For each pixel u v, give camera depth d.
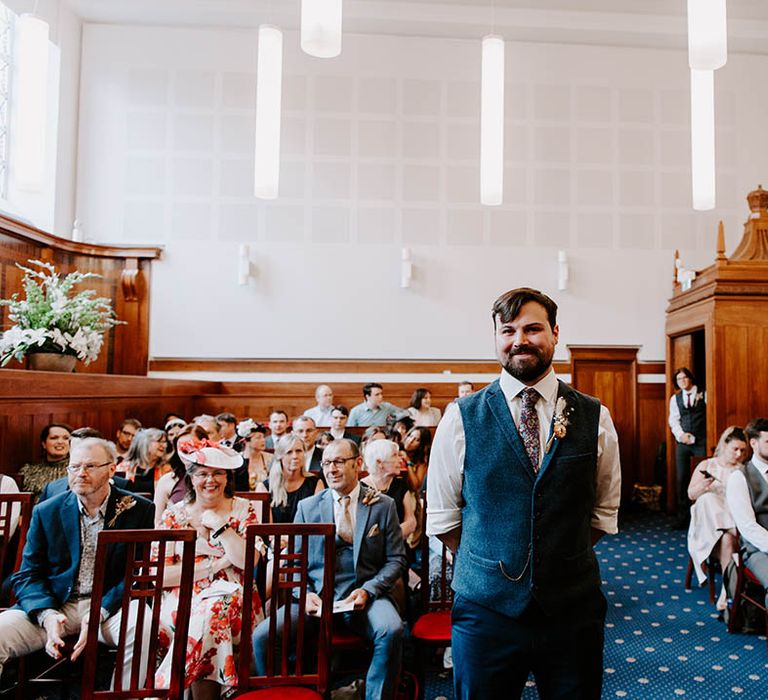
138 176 7.97
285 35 8.13
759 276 6.16
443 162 8.19
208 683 2.37
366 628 2.60
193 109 8.05
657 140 8.38
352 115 8.15
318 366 7.92
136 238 7.92
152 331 7.83
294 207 8.05
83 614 2.58
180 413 6.82
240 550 2.65
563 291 8.14
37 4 7.10
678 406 6.72
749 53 8.49
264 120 6.08
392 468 3.46
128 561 2.06
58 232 7.55
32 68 5.51
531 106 8.29
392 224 8.10
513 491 1.68
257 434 4.43
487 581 1.67
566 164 8.27
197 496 2.70
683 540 6.02
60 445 3.78
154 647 2.04
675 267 7.93
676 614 4.01
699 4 3.71
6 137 7.06
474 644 1.70
